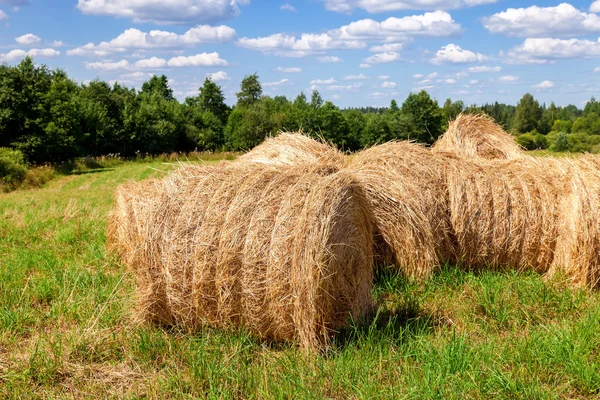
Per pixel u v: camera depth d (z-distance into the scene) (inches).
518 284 253.4
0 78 1496.1
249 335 197.9
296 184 195.3
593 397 161.0
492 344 188.5
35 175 1087.0
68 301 233.0
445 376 164.4
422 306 233.5
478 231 274.7
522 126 3075.8
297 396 159.2
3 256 318.3
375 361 177.6
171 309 202.5
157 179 254.1
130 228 211.2
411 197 267.9
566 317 220.2
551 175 283.9
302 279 182.5
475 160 301.0
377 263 271.7
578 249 257.1
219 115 3577.8
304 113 2466.8
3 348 195.6
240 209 193.3
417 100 2327.8
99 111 2124.8
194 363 175.3
